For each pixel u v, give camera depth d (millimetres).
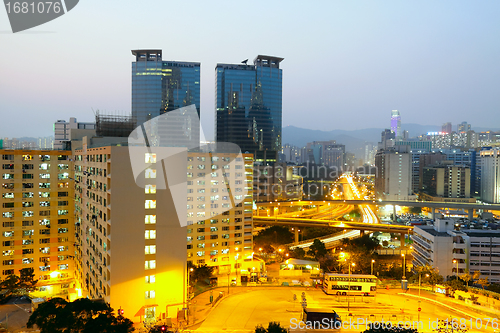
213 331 77375
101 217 83312
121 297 76812
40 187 114250
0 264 109000
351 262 142125
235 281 123625
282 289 110938
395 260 181625
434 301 100875
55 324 56875
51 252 115375
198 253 132000
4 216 109750
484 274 143250
